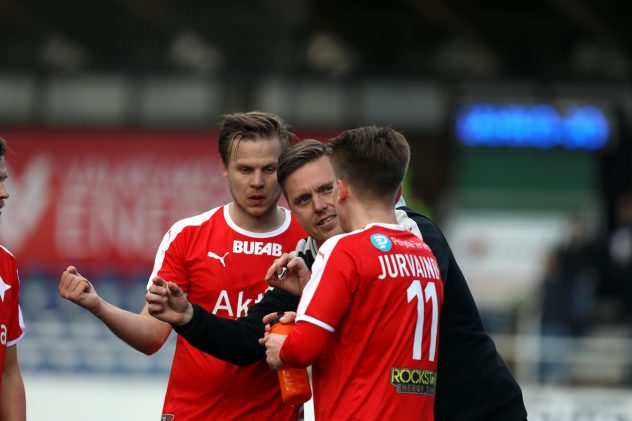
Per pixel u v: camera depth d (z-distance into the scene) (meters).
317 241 16.22
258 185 16.61
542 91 53.47
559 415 34.66
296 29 53.88
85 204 47.41
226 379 17.03
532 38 58.78
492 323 51.06
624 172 53.47
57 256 47.03
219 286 17.14
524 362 37.88
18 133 47.78
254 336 15.42
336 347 14.30
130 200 47.41
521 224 53.28
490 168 53.53
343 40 58.94
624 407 34.34
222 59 52.09
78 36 52.00
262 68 52.06
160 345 16.75
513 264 52.94
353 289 14.11
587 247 41.84
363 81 53.00
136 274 46.94
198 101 51.69
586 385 38.09
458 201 53.31
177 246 17.25
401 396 14.18
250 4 51.19
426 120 53.22
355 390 14.13
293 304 15.66
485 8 56.34
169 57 52.22
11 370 16.61
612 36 55.25
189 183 47.34
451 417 16.20
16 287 16.47
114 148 47.62
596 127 53.56
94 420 34.22
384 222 14.70
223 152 16.91
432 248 15.77
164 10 51.03
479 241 53.19
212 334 15.09
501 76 54.88
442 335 16.02
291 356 14.05
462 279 16.14
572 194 53.38
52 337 36.16
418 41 58.88
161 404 34.28
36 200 47.41
